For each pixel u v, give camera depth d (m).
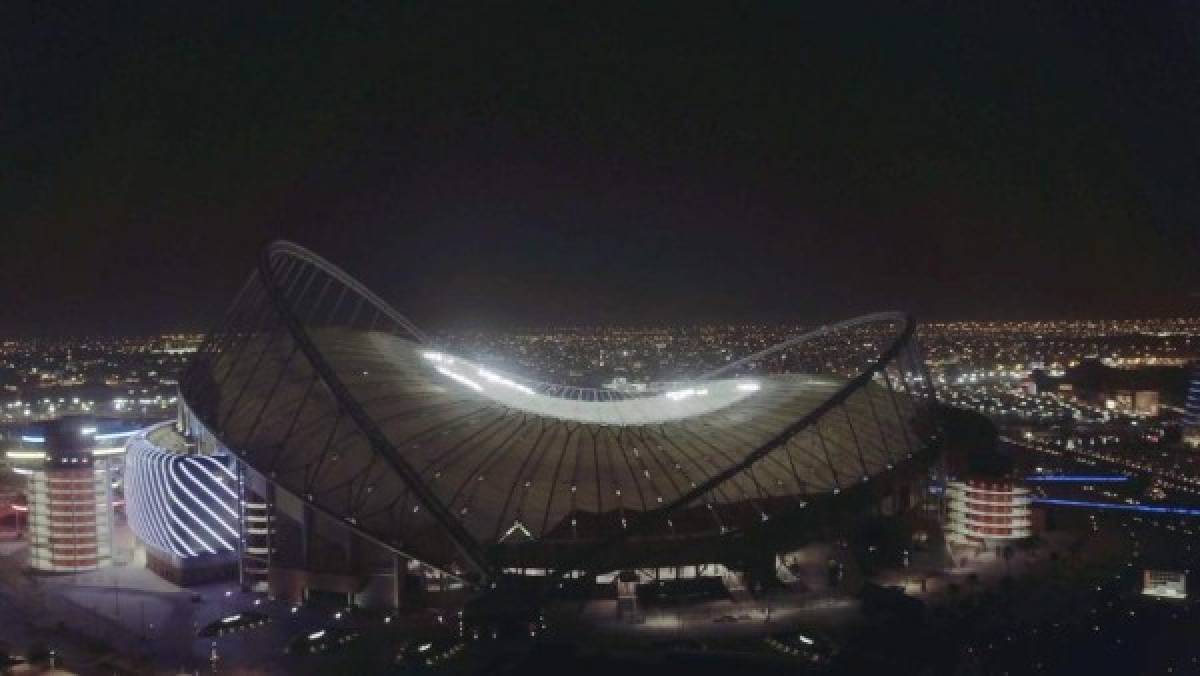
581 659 87.56
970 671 117.31
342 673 118.50
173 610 142.62
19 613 141.62
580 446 160.50
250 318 172.88
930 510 177.75
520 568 135.75
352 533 141.88
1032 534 189.25
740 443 164.38
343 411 146.75
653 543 139.25
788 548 147.75
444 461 148.62
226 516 156.62
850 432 170.50
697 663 87.69
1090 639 129.62
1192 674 118.12
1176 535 190.62
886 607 133.62
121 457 174.88
